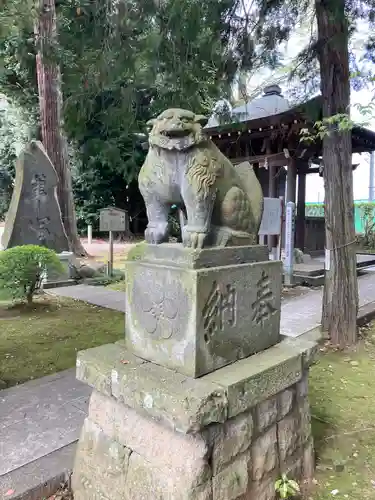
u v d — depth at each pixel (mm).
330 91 4176
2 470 2223
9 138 16438
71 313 6004
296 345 2328
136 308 2125
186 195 1951
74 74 4684
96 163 15992
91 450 2113
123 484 1941
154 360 2033
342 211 4441
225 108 5137
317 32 4293
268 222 7660
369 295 7020
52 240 8273
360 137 9852
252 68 4707
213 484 1762
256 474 1988
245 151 10875
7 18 4527
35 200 8031
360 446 2682
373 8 4148
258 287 2184
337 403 3301
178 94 4773
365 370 3977
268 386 1971
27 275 5945
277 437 2129
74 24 4602
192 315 1832
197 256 1869
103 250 13586
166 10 4070
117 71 4391
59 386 3383
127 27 4172
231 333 2020
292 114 8328
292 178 10047
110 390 1962
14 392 3260
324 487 2281
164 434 1813
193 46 4461
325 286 4676
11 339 4805
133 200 18312
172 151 1940
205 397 1651
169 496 1737
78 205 17094
